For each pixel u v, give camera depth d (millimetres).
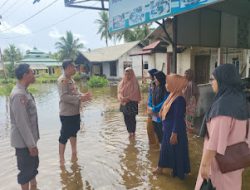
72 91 5562
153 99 6047
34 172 4156
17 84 4000
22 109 3852
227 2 7234
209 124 2668
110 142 7012
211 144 2541
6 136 8133
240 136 2566
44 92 24406
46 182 4816
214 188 2670
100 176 4992
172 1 5156
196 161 5504
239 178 2678
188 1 4832
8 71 52906
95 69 39812
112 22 6898
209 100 9008
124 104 7184
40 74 55406
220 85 2617
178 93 4629
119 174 5043
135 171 5137
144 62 34125
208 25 7934
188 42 7281
